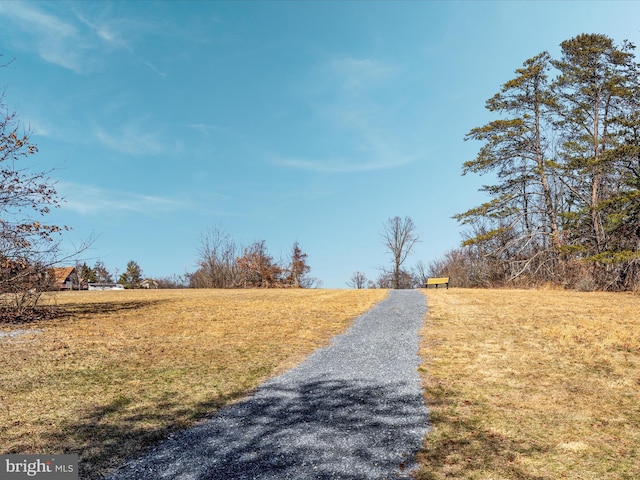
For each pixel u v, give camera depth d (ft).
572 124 99.55
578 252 92.53
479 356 29.04
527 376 24.56
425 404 20.45
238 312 52.70
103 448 15.88
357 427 17.80
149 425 18.04
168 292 103.81
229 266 168.76
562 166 93.15
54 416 18.86
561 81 96.37
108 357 29.19
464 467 14.49
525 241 111.45
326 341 35.14
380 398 21.33
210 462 14.82
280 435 17.04
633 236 85.97
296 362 28.48
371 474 13.99
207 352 31.09
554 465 14.67
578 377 24.25
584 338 32.96
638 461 14.93
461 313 47.85
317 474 13.96
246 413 19.45
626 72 92.89
